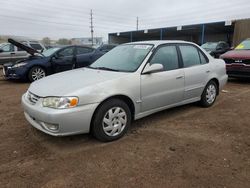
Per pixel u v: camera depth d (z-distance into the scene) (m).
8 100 6.28
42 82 3.90
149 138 3.83
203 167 2.98
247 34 21.02
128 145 3.59
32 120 3.68
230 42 30.33
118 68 4.22
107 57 4.79
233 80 9.43
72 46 10.04
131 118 4.07
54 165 3.05
